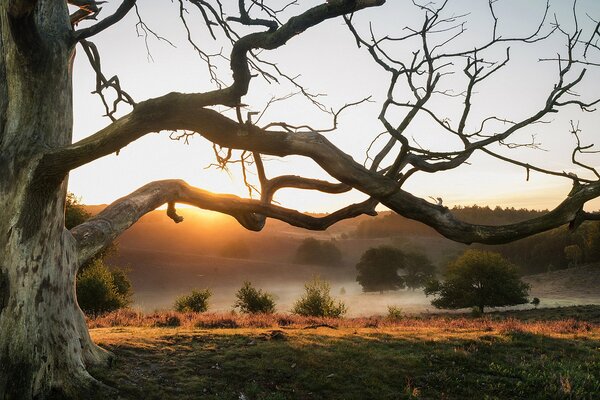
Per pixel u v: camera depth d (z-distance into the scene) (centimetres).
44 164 668
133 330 1380
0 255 688
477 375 1118
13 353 684
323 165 742
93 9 838
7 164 686
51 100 709
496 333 1547
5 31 690
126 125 652
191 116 686
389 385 1020
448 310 6788
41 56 681
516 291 5678
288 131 750
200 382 901
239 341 1186
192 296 3148
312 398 922
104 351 896
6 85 702
